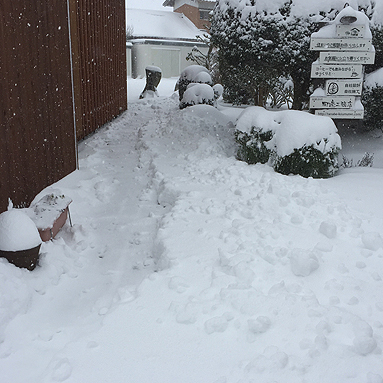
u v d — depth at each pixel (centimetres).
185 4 3253
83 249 376
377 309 257
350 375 204
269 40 645
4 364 218
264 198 417
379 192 462
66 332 244
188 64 2838
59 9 492
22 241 298
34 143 431
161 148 688
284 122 545
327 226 347
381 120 680
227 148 675
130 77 2703
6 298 263
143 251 372
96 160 646
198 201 435
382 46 656
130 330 239
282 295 262
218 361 216
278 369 207
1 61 353
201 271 298
